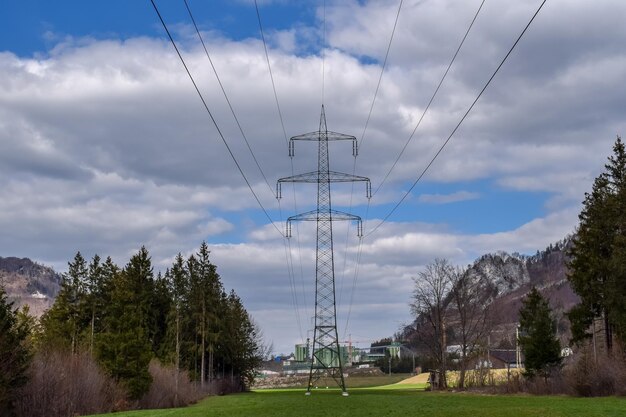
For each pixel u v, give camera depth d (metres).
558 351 82.38
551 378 76.50
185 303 120.38
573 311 74.88
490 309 115.88
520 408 41.44
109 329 72.62
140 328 73.12
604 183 76.44
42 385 54.47
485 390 89.50
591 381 62.50
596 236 74.38
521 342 85.06
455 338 116.06
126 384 70.06
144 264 110.88
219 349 131.25
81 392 59.53
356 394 88.31
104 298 108.06
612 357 64.31
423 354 122.56
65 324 101.12
